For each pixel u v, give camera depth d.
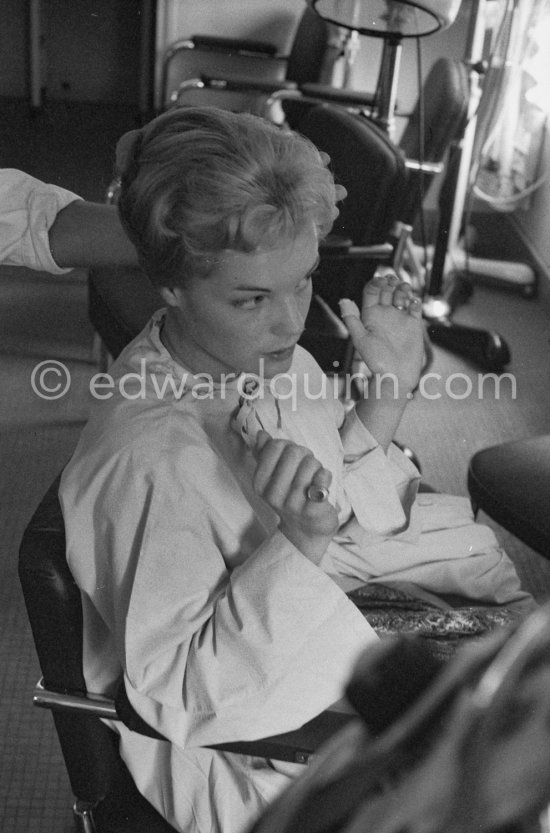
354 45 4.29
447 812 0.24
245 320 0.94
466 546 1.36
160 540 0.99
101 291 2.40
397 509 1.25
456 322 3.53
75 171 4.76
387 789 0.25
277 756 1.02
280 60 5.03
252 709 0.99
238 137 0.85
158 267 0.92
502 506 1.70
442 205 3.30
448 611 1.23
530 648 0.26
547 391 3.14
